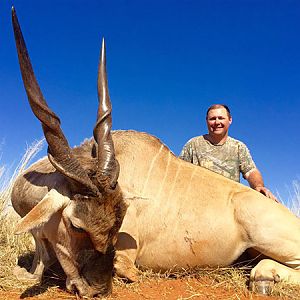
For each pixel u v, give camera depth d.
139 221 1.85
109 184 1.45
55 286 1.62
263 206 1.81
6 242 2.18
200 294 1.63
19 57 1.48
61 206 1.47
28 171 1.89
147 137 2.01
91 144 1.86
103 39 1.73
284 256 1.78
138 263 1.88
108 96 1.65
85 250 1.49
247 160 2.50
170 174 1.91
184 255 1.84
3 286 1.62
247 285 1.73
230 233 1.82
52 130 1.46
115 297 1.53
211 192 1.88
